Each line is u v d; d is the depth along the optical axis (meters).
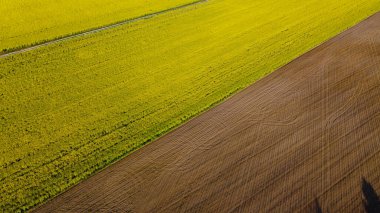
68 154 16.33
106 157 16.05
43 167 15.63
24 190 14.53
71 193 14.39
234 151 16.17
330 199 13.87
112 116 18.81
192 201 13.92
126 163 15.74
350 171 15.03
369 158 15.62
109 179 14.97
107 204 13.92
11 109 19.25
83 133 17.64
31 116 18.80
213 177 14.90
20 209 13.73
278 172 15.05
